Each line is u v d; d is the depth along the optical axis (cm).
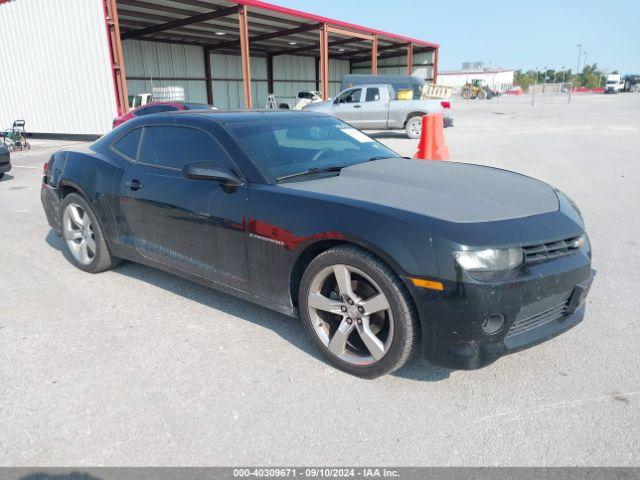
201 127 355
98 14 1631
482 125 2028
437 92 1809
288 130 371
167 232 367
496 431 238
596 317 354
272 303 318
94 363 302
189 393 271
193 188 342
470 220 252
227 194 322
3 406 262
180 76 2953
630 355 304
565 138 1502
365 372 278
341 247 273
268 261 306
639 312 361
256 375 288
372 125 1705
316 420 248
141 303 388
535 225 261
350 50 3722
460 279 236
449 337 244
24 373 292
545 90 8256
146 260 397
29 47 1856
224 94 3278
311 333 300
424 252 242
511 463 218
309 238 280
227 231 323
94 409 259
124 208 396
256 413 254
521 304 246
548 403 259
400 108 1661
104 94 1717
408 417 250
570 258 265
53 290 417
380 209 262
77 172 434
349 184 310
